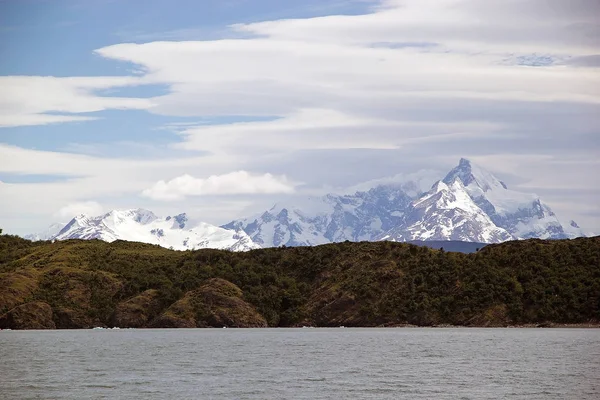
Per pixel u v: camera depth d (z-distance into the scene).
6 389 137.88
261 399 128.12
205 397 129.88
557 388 138.75
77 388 139.12
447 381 148.12
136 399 127.88
